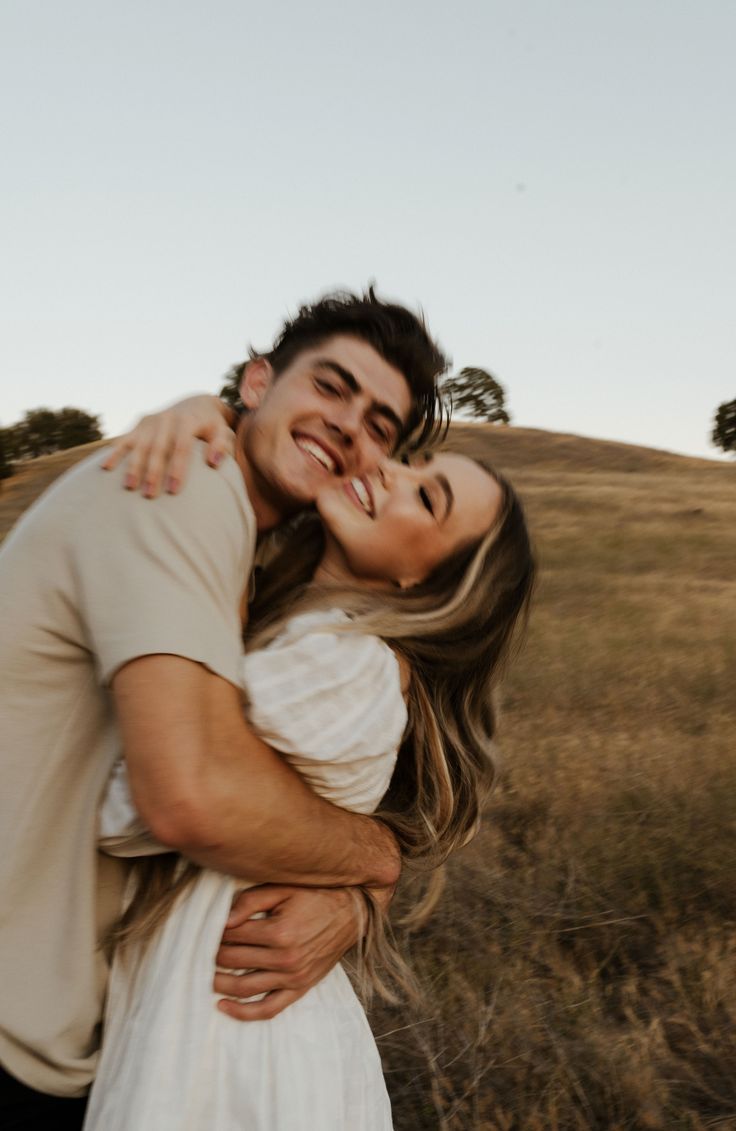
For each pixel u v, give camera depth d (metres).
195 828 1.42
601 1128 2.70
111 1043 1.58
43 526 1.54
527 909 3.69
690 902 3.79
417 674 2.02
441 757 2.03
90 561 1.48
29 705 1.54
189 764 1.41
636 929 3.63
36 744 1.54
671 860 4.10
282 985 1.64
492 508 2.05
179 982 1.57
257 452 2.05
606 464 41.25
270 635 1.83
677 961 3.36
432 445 2.22
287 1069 1.60
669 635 9.27
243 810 1.47
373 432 2.07
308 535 2.14
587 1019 3.05
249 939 1.63
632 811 4.51
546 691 6.78
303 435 2.03
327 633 1.71
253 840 1.50
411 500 1.98
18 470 38.34
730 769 5.11
